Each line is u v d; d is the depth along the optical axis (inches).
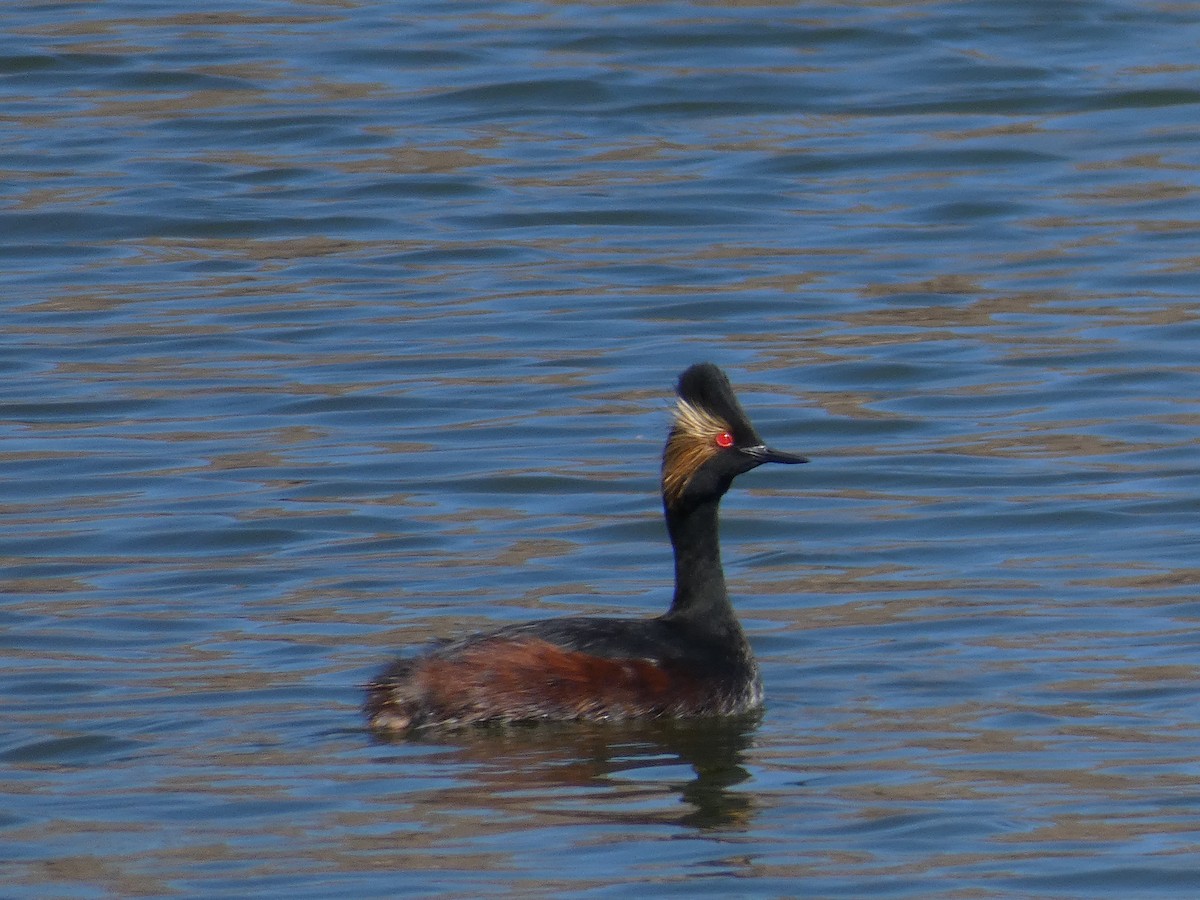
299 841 412.2
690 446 508.1
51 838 413.4
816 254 934.4
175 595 585.6
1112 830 415.2
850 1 1305.4
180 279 916.0
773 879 392.8
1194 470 686.5
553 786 444.5
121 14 1316.4
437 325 852.0
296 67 1203.9
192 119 1123.9
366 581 596.4
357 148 1081.4
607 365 802.2
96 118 1126.4
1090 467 694.5
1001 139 1080.8
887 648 542.0
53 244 959.6
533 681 485.4
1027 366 795.4
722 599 509.7
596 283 901.2
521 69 1191.6
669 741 476.4
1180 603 569.0
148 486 682.8
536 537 635.5
